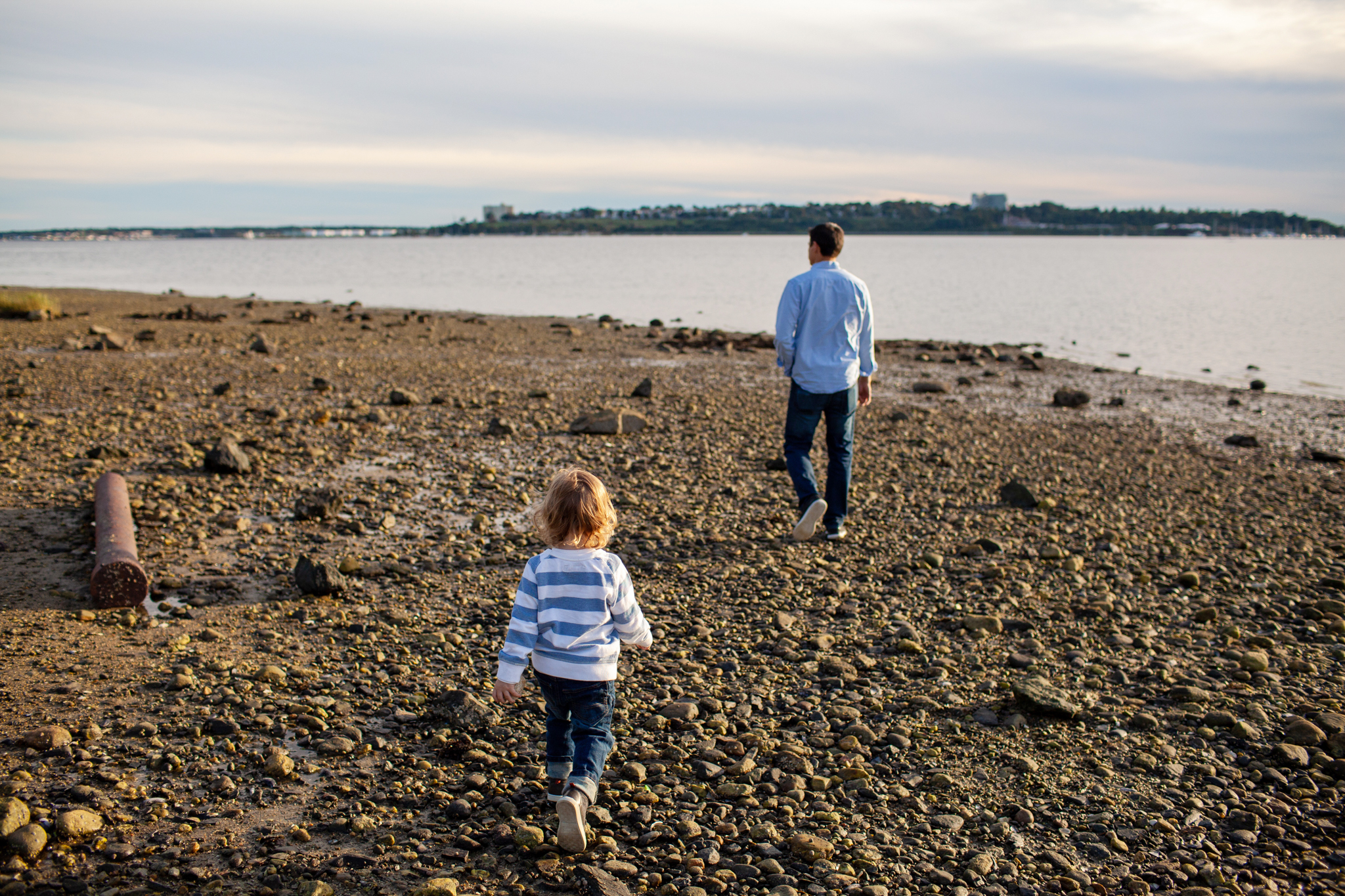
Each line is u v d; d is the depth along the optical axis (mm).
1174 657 5383
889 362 22422
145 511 7320
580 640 3305
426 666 4918
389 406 13383
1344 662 5328
